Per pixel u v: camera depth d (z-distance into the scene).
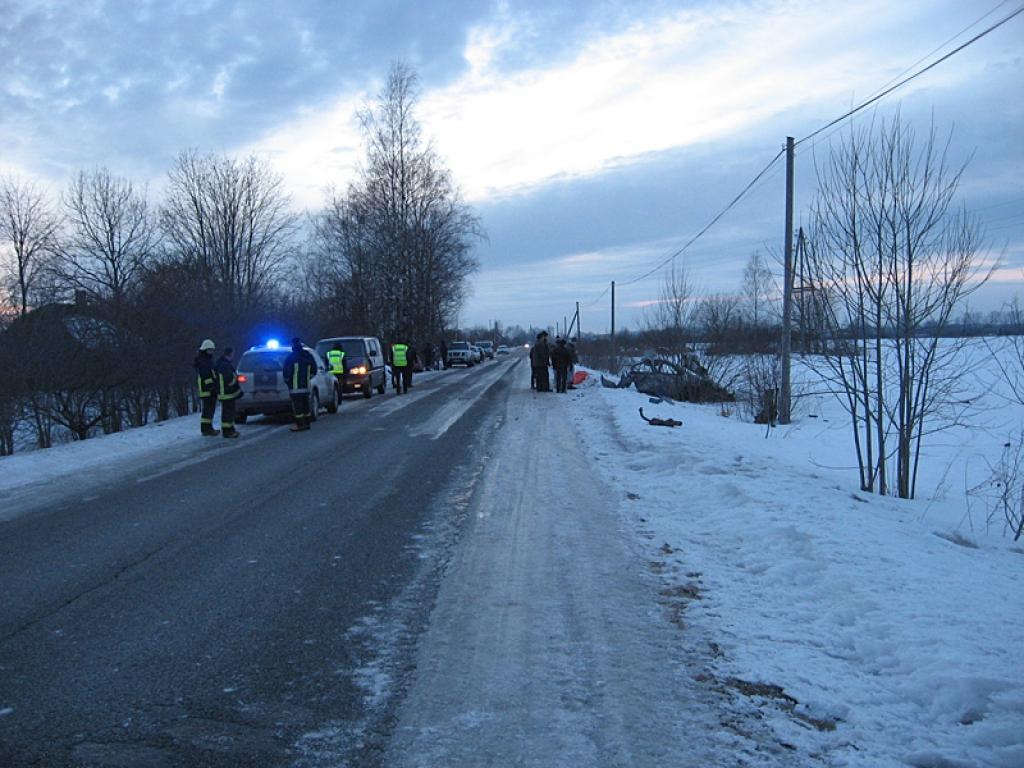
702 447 10.41
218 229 31.22
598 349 53.47
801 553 5.45
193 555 5.76
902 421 9.49
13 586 5.04
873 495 8.91
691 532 6.30
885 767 2.79
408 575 5.22
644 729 3.09
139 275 24.70
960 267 8.88
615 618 4.36
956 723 3.10
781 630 4.13
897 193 8.98
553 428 13.80
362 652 3.90
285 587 4.97
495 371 40.41
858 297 9.34
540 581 5.05
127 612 4.52
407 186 40.00
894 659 3.67
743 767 2.80
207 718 3.21
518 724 3.14
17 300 27.34
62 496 8.23
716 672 3.61
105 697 3.41
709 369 23.64
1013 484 10.28
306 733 3.08
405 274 39.97
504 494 7.95
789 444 14.10
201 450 11.74
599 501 7.56
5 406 17.67
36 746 2.98
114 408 19.88
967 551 5.94
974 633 3.94
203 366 13.48
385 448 11.50
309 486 8.55
